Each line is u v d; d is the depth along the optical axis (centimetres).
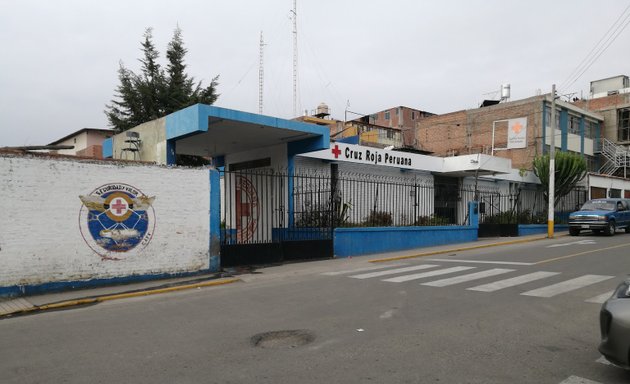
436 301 767
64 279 945
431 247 1803
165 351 537
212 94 3253
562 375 436
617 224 2317
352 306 746
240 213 1912
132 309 792
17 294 889
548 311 683
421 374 443
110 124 3034
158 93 3056
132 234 1039
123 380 449
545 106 3500
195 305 805
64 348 564
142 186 1059
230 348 541
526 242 2039
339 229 1502
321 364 477
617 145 4056
